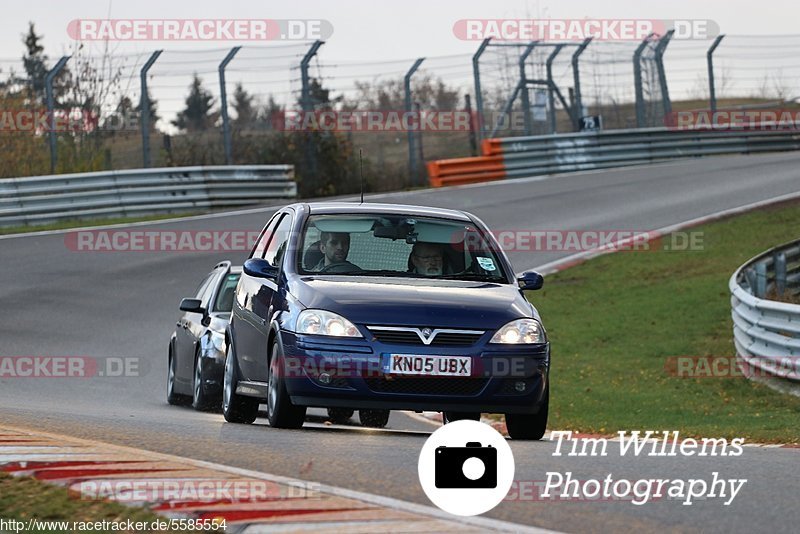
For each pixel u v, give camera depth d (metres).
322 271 33.22
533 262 87.06
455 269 33.88
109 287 74.50
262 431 31.14
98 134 114.81
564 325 71.31
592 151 129.75
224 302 44.88
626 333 67.81
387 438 30.86
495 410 30.78
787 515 20.39
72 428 30.33
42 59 110.38
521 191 114.19
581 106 129.75
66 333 62.94
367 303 30.73
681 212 100.75
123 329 64.69
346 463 24.86
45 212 95.88
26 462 23.28
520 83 126.38
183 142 118.06
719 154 138.38
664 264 84.44
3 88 111.88
